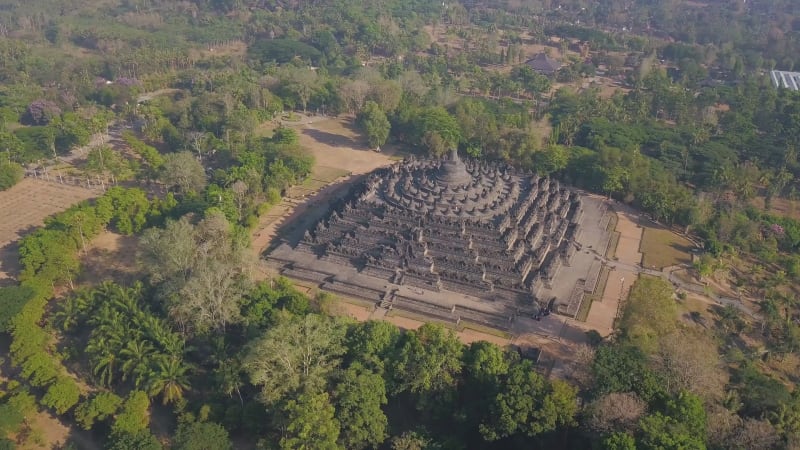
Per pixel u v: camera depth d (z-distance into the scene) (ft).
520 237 488.44
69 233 492.95
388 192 533.55
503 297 439.22
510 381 307.17
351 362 340.18
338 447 291.99
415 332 362.12
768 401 320.70
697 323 424.46
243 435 328.49
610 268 493.36
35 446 321.11
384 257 470.39
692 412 279.28
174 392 331.77
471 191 524.93
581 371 335.06
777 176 647.97
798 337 392.88
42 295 419.54
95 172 642.63
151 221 540.93
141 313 376.07
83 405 323.37
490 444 310.65
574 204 585.22
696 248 530.27
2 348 392.47
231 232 468.34
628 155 646.33
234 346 375.66
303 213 581.53
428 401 322.96
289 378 309.42
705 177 640.17
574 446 299.38
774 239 528.63
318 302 406.21
